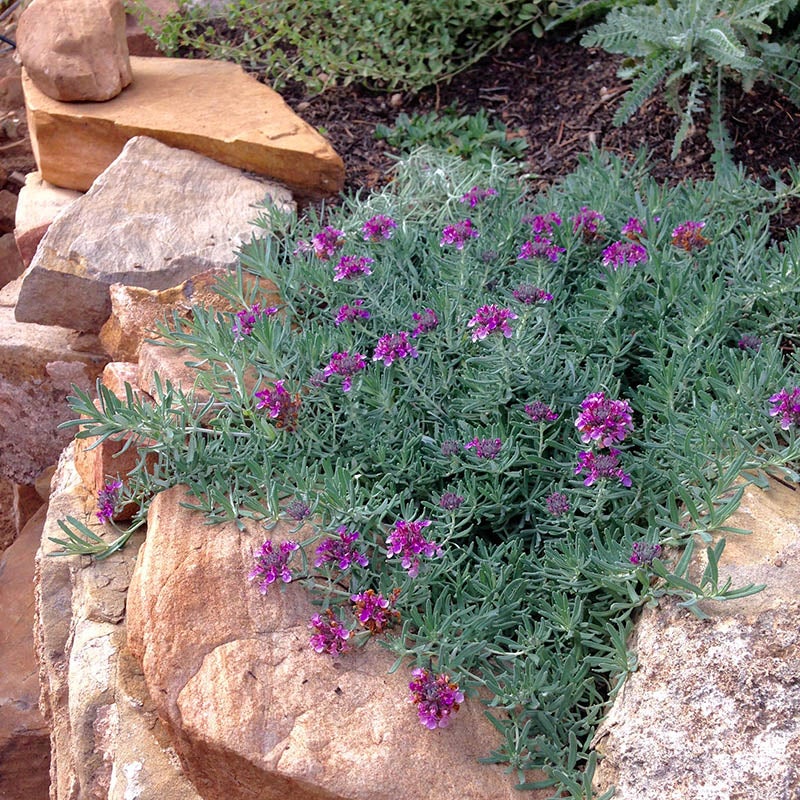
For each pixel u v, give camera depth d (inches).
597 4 29.6
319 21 31.1
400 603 17.9
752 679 16.2
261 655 17.7
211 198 26.0
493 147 28.3
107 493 20.1
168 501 19.5
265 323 20.5
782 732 15.8
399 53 30.1
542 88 29.8
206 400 20.9
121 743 18.1
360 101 30.6
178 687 17.4
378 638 17.8
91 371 25.8
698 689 16.4
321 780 16.5
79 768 18.3
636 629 17.6
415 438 19.9
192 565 18.5
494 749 17.1
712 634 16.7
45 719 21.1
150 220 25.1
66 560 20.6
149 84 29.7
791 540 17.4
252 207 25.5
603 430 17.8
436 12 30.8
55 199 28.2
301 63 31.7
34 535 26.7
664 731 16.3
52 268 23.9
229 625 18.0
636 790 16.1
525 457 19.2
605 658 17.4
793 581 16.9
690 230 21.6
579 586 18.0
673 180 26.6
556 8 30.2
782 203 24.1
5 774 23.6
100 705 18.6
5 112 36.1
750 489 18.3
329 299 23.0
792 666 16.1
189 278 24.0
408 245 24.2
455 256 23.2
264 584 18.1
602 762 16.7
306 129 27.7
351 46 31.1
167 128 27.2
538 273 21.6
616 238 23.6
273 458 20.2
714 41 25.6
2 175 35.3
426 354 21.3
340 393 21.0
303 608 18.3
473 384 20.1
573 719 17.4
